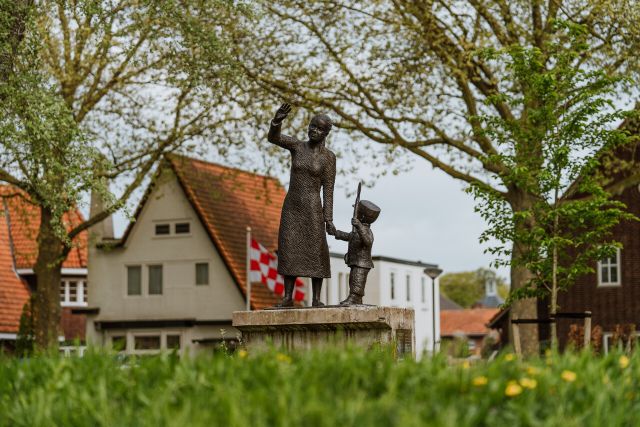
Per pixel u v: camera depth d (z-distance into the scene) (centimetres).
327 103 3275
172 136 3578
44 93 2548
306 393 727
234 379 784
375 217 1434
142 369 855
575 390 759
